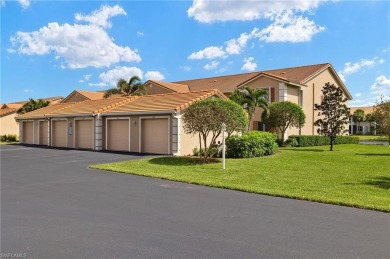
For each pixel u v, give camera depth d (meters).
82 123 25.67
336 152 21.27
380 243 5.33
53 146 28.42
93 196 8.78
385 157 17.97
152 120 20.88
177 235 5.72
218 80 38.97
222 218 6.73
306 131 31.95
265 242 5.38
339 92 24.23
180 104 20.06
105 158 18.11
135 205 7.80
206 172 12.63
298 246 5.21
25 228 6.13
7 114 43.38
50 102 44.06
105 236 5.69
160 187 10.03
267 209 7.41
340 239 5.51
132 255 4.89
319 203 7.96
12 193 9.20
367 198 8.24
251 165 14.42
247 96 25.44
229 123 15.28
